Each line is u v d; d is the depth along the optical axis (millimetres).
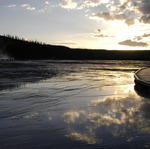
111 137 4211
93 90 10859
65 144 3838
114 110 6570
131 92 10477
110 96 9203
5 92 9148
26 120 5301
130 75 21828
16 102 7328
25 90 9844
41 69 25922
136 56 122125
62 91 10102
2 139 4031
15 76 15953
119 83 14523
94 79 16672
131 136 4254
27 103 7227
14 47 101750
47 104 7215
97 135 4312
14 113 5926
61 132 4473
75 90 10594
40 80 14086
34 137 4156
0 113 5883
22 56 96375
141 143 3895
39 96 8547
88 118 5609
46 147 3695
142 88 11406
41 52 106125
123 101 8070
